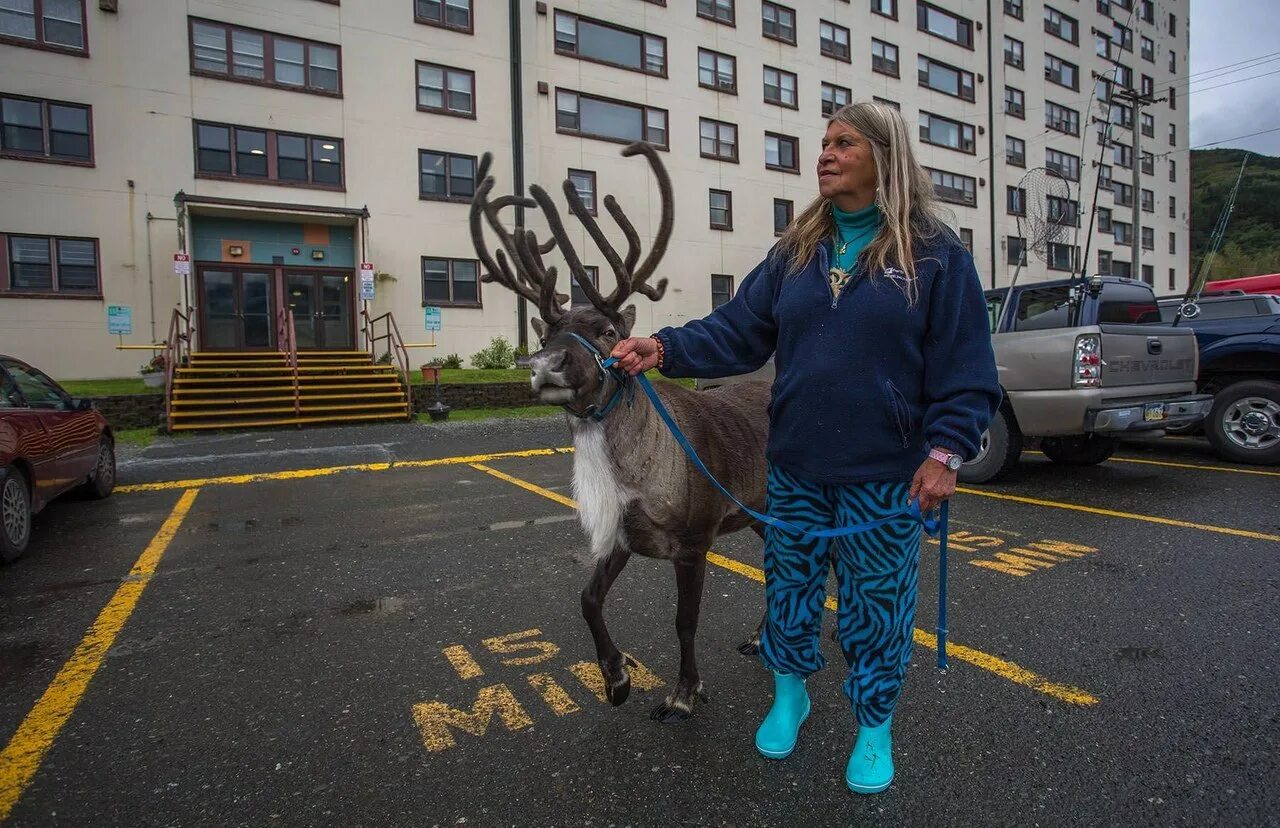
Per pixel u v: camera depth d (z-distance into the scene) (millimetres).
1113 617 3664
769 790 2324
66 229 15961
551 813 2223
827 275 2113
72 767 2500
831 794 2299
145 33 16531
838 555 2232
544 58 21328
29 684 3143
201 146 17203
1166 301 9188
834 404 2084
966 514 5895
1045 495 6531
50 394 6312
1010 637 3459
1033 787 2309
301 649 3473
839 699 2924
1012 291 7184
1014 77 33094
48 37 15820
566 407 2416
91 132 16125
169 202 16828
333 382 14844
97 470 7004
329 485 7648
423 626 3736
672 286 23672
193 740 2668
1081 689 2934
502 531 5648
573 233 21812
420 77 19719
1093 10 36656
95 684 3129
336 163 18688
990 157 32031
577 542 5301
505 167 20781
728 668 3207
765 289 2385
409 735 2684
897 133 2039
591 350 2352
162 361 14914
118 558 5055
